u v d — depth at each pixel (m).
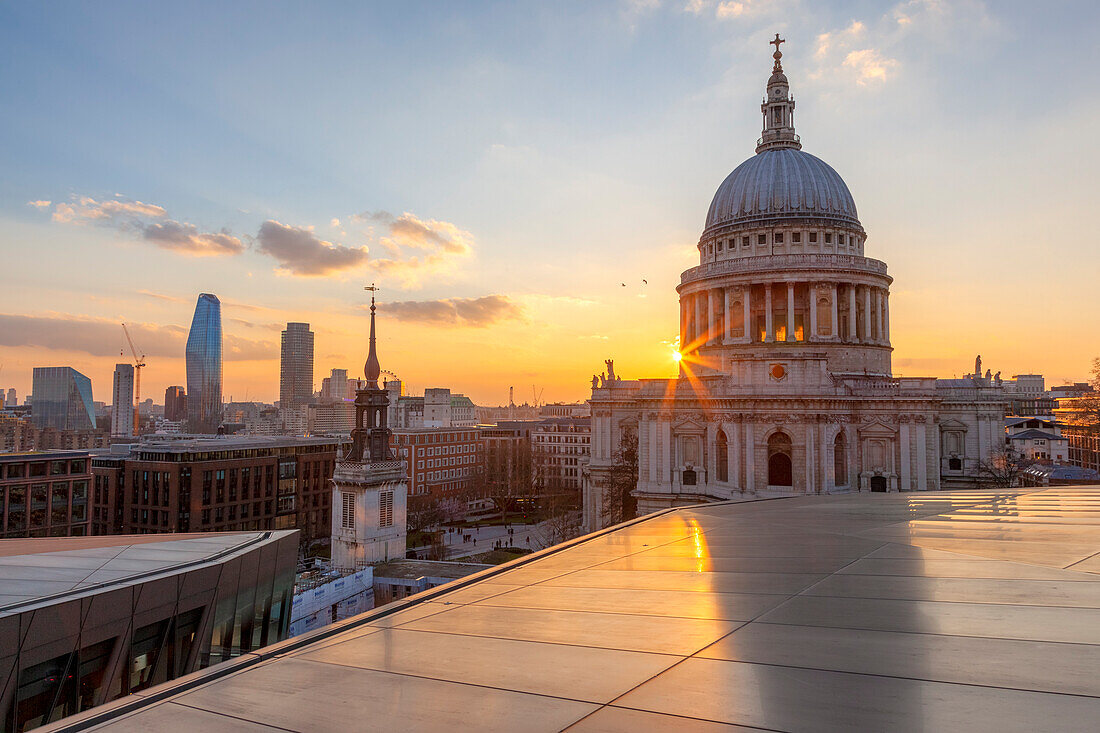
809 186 112.56
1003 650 11.77
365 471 84.69
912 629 13.23
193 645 36.94
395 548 87.94
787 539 26.08
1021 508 35.00
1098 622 13.47
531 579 19.52
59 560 36.94
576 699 10.03
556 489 199.12
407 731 9.05
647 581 18.78
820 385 88.88
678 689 10.32
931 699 9.62
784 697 9.86
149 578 33.78
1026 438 157.88
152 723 9.60
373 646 13.06
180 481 118.94
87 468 115.38
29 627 27.94
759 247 112.44
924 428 88.31
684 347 118.88
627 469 108.69
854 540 25.28
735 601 16.09
